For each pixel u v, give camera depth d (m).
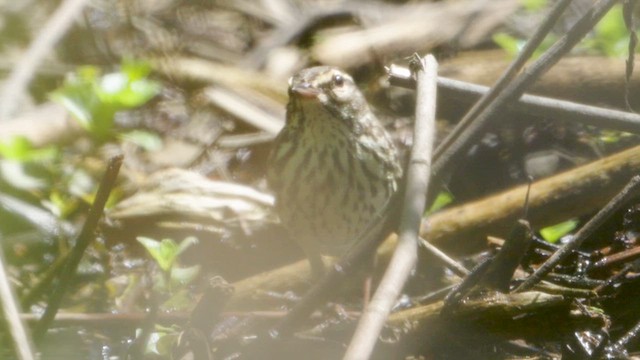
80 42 12.82
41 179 10.73
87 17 12.90
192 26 13.60
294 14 13.95
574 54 12.40
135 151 11.88
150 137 10.66
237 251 10.94
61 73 12.39
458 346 7.68
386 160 10.74
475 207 10.08
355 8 13.94
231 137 12.48
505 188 11.51
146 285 9.86
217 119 12.62
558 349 7.99
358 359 5.53
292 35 13.70
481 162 11.66
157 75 12.95
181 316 8.00
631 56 7.90
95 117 10.29
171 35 13.37
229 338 7.60
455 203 11.48
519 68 7.27
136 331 8.23
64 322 8.00
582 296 7.33
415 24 13.64
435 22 13.62
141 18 13.45
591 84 12.06
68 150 11.55
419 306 8.40
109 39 13.05
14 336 6.33
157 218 10.94
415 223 6.27
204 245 10.91
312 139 10.46
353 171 10.56
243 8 13.98
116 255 10.54
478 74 12.49
